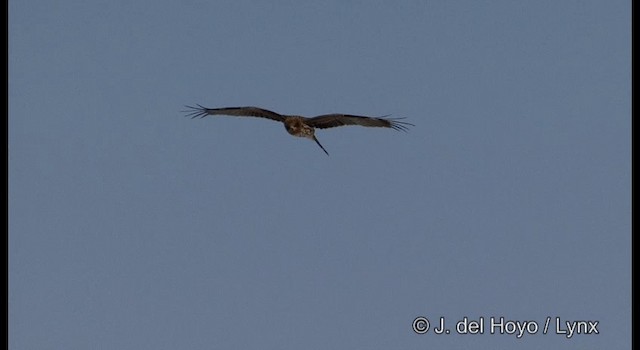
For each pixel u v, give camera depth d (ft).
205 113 211.41
